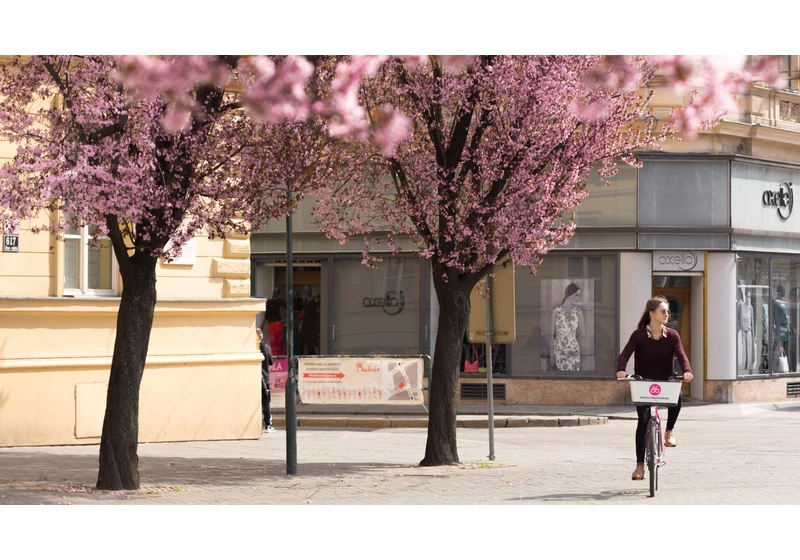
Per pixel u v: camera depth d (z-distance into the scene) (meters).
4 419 16.92
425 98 15.29
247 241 19.81
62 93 12.39
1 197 11.96
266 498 11.98
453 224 15.48
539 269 28.86
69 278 17.94
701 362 28.80
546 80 14.73
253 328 19.84
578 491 12.59
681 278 29.17
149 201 12.11
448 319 16.11
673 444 12.76
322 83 11.22
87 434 17.64
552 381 28.61
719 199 28.67
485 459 16.95
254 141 12.96
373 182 16.22
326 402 23.48
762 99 29.55
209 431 19.20
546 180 15.22
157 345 18.64
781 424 24.11
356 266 29.84
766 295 29.86
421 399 23.03
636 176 28.31
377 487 13.06
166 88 9.02
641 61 13.78
